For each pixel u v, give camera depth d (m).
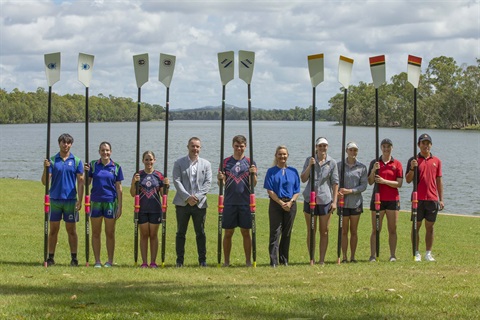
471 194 32.62
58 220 11.47
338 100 175.88
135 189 11.55
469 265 11.45
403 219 19.88
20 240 14.45
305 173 11.88
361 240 15.88
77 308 7.51
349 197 12.17
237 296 8.17
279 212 11.50
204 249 11.66
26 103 182.62
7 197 22.52
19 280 9.48
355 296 8.12
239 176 11.45
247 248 11.77
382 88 153.00
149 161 11.55
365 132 123.19
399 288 8.69
